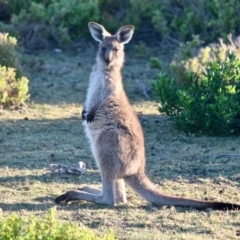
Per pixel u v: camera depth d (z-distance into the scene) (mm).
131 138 26922
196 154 33719
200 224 24953
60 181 30016
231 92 36438
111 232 19781
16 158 33125
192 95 37312
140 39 56750
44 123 39031
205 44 52906
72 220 25266
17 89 41281
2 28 52000
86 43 55656
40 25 53844
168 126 38719
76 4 55250
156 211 26188
